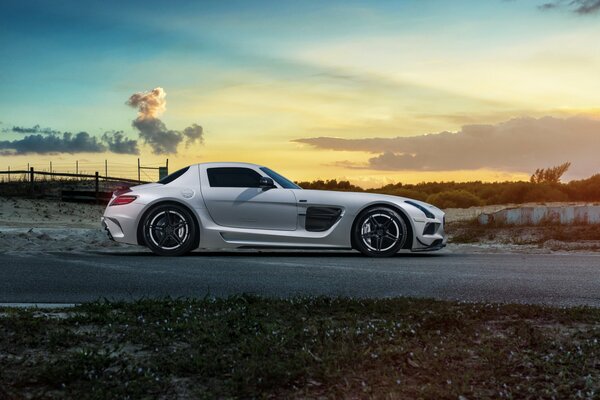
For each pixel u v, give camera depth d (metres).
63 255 9.12
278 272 7.32
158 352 3.65
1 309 4.71
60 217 23.20
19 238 11.33
